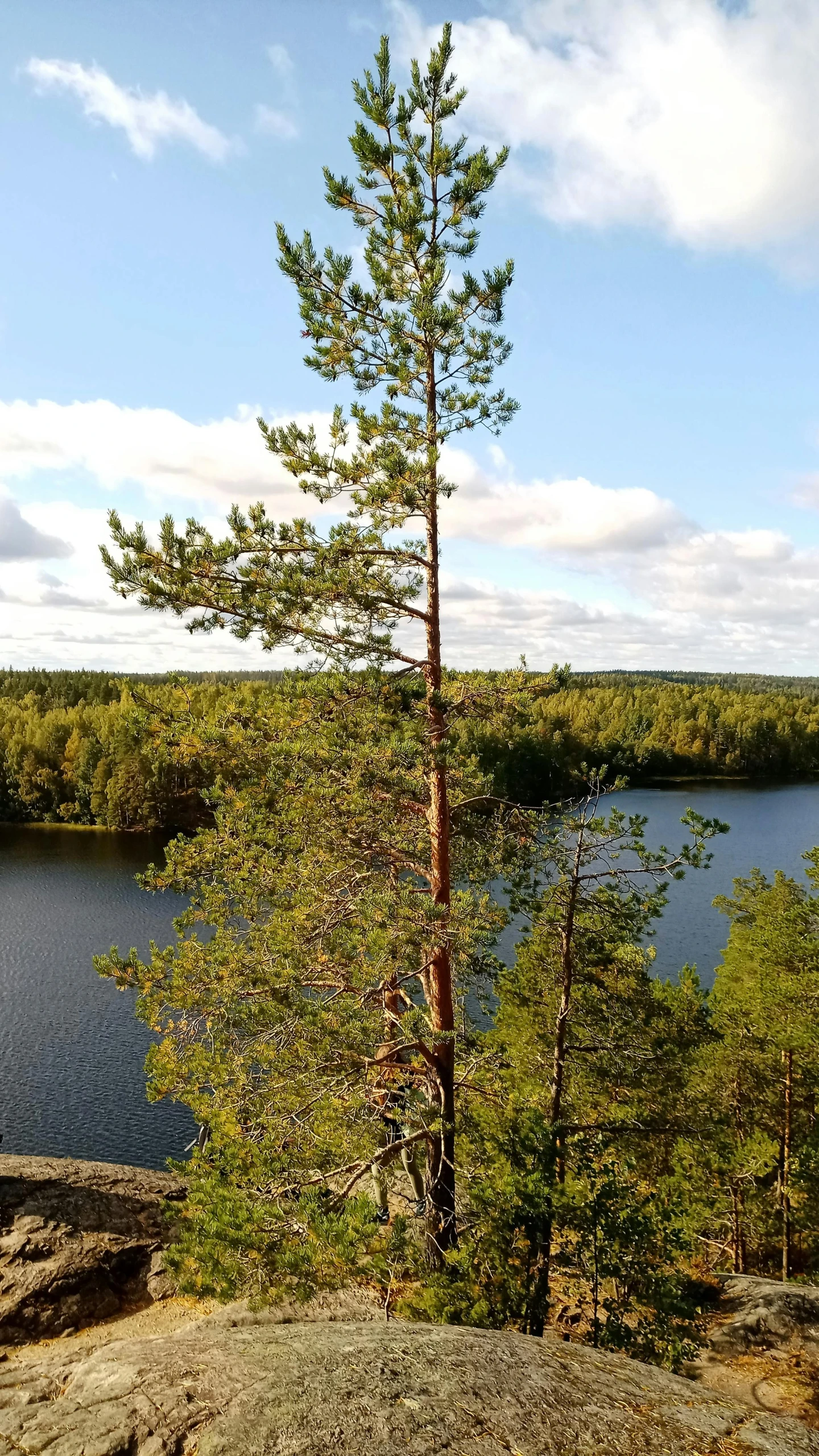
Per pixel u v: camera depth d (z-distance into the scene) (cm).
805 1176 1341
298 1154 843
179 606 888
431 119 962
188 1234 735
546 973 1191
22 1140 2220
